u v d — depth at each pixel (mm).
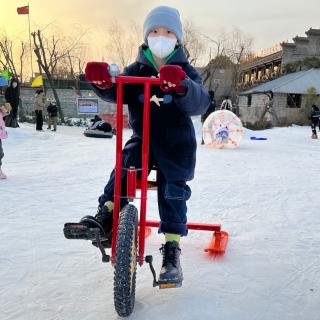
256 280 2807
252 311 2385
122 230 2168
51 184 5930
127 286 2121
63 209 4543
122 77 2279
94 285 2678
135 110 2602
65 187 5738
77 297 2512
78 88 31891
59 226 3906
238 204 5012
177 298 2510
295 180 6863
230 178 6852
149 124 2438
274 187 6172
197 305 2426
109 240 2424
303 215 4570
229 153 10711
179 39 2564
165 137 2516
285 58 37625
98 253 3225
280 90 30359
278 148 12828
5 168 7332
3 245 3357
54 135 12578
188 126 2568
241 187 6094
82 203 4836
